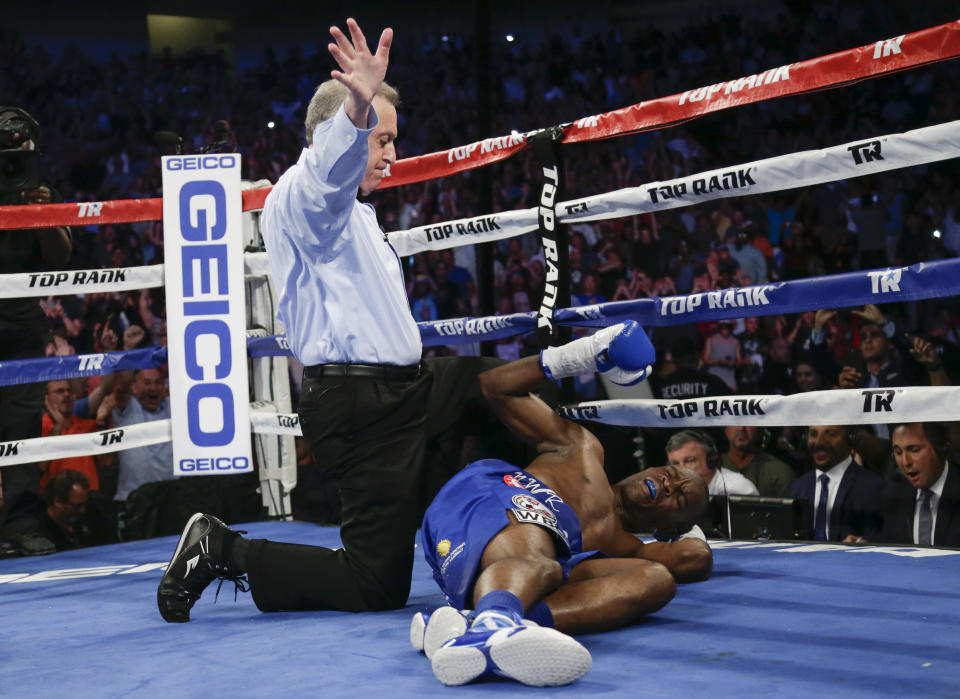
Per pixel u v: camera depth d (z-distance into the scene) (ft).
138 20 53.21
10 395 13.53
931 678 5.86
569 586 7.45
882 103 36.60
